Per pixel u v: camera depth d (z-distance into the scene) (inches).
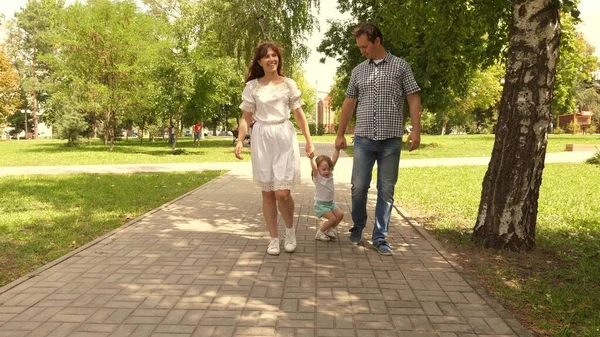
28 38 2272.4
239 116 1419.8
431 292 145.6
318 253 191.0
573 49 274.4
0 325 121.4
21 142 1722.4
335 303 136.3
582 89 2230.6
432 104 880.9
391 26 300.2
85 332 117.1
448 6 258.1
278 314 128.3
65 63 1012.5
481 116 2428.6
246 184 425.1
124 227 240.4
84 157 839.7
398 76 185.0
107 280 156.9
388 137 186.5
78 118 1259.2
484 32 281.6
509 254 188.1
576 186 406.9
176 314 128.2
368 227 242.1
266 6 957.2
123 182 446.6
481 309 132.3
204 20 1121.4
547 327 121.5
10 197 352.2
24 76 2271.2
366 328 119.6
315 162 207.3
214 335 115.0
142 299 139.5
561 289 148.6
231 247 200.2
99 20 967.0
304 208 297.4
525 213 192.2
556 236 223.0
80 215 279.1
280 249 197.2
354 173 194.7
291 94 189.8
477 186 407.8
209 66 906.7
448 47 286.5
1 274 165.2
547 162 657.6
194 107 938.7
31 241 214.5
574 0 191.5
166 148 1188.5
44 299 139.7
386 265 174.1
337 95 1425.9
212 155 903.7
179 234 224.7
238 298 140.2
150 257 184.7
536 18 182.7
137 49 977.5
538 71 184.7
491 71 1389.0
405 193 366.6
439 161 705.0
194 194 360.8
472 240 204.4
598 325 122.6
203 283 153.7
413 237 219.9
